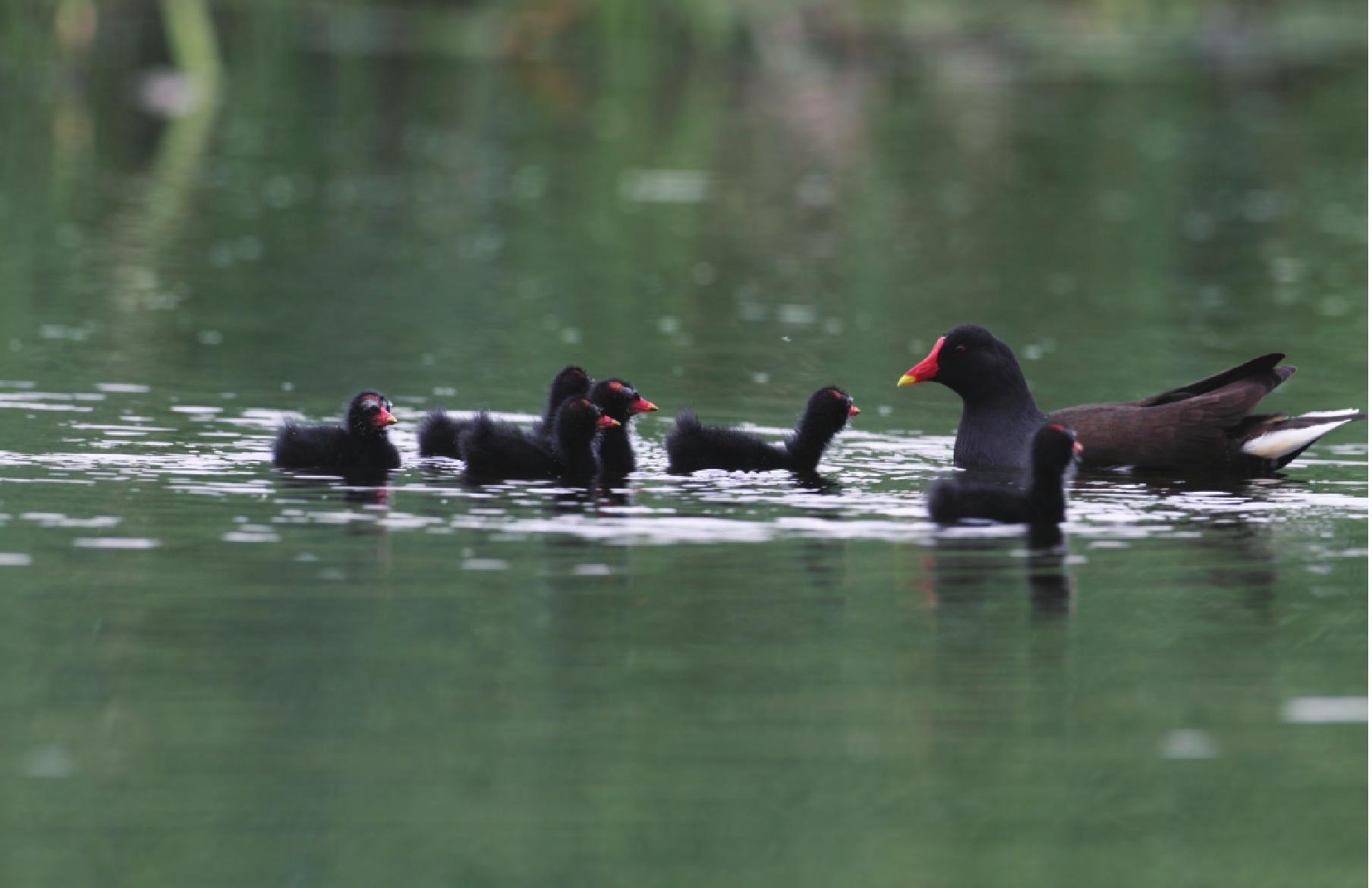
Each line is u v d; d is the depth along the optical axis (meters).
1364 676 10.69
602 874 8.27
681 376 20.84
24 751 9.32
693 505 14.41
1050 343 23.36
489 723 9.73
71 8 45.66
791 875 8.31
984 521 13.98
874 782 9.22
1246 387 16.72
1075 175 37.91
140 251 28.75
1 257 27.88
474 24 57.69
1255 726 10.04
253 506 13.92
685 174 38.00
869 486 15.49
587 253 29.59
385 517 13.69
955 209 34.50
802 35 54.66
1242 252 30.55
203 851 8.38
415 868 8.29
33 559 12.34
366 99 46.31
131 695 10.00
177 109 44.44
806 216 33.62
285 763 9.25
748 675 10.52
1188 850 8.69
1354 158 39.94
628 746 9.53
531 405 18.89
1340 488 15.74
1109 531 13.88
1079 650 11.06
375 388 19.53
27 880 8.12
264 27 51.88
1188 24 60.75
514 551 12.84
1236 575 12.71
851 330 24.05
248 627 11.10
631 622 11.35
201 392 18.84
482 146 40.84
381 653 10.72
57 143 39.28
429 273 27.56
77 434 16.47
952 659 10.88
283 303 24.86
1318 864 8.59
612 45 52.62
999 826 8.88
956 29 59.41
